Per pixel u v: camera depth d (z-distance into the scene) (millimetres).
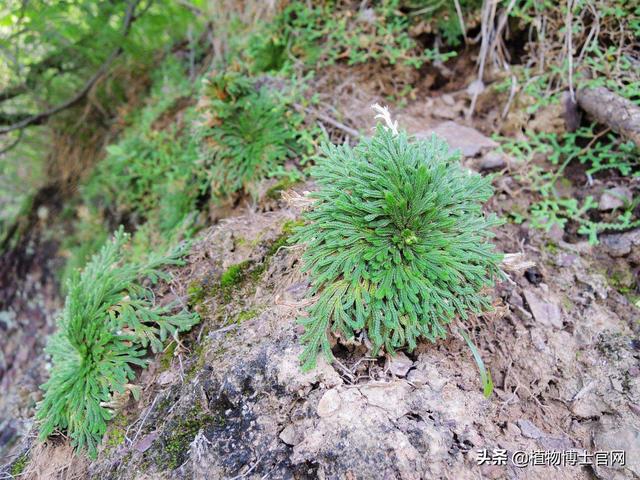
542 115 388
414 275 260
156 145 573
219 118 417
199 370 286
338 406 245
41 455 306
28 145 749
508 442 244
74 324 321
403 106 439
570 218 351
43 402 311
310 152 398
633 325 294
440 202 274
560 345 288
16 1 592
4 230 748
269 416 257
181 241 428
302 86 430
